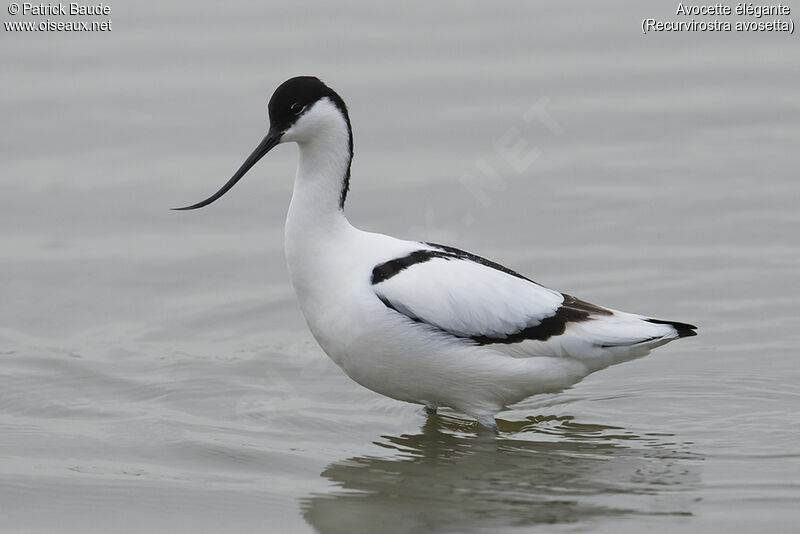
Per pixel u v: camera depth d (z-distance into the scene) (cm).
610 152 1653
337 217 1056
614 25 1908
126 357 1242
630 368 1230
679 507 926
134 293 1379
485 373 1054
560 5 1955
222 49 1848
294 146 1705
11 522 913
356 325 1026
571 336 1066
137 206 1548
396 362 1041
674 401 1152
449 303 1031
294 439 1071
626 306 1334
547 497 951
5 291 1371
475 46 1858
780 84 1777
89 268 1423
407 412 1141
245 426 1096
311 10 1950
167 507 937
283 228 1518
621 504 934
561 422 1118
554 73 1802
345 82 1770
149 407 1134
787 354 1234
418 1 1969
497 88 1764
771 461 1013
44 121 1709
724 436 1074
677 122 1708
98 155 1645
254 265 1444
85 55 1842
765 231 1477
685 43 1870
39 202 1548
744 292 1361
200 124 1706
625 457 1031
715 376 1198
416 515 920
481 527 897
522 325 1056
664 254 1439
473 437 1084
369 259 1044
